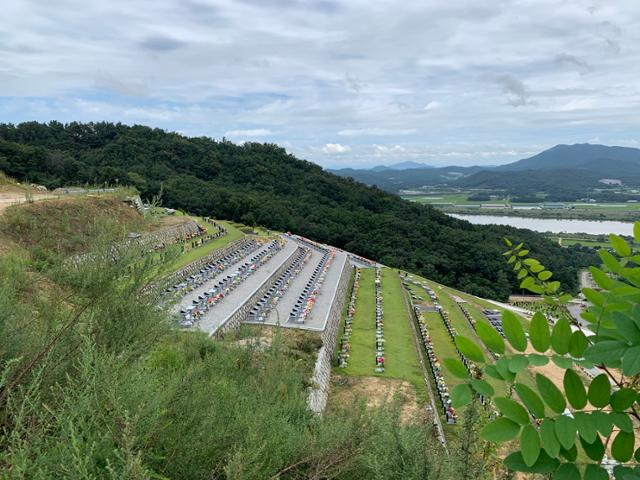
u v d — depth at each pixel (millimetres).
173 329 6258
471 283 62188
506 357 1907
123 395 3641
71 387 3684
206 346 7852
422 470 3883
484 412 3047
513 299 60125
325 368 21375
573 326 2357
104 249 5430
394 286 46469
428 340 30984
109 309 5129
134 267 5562
